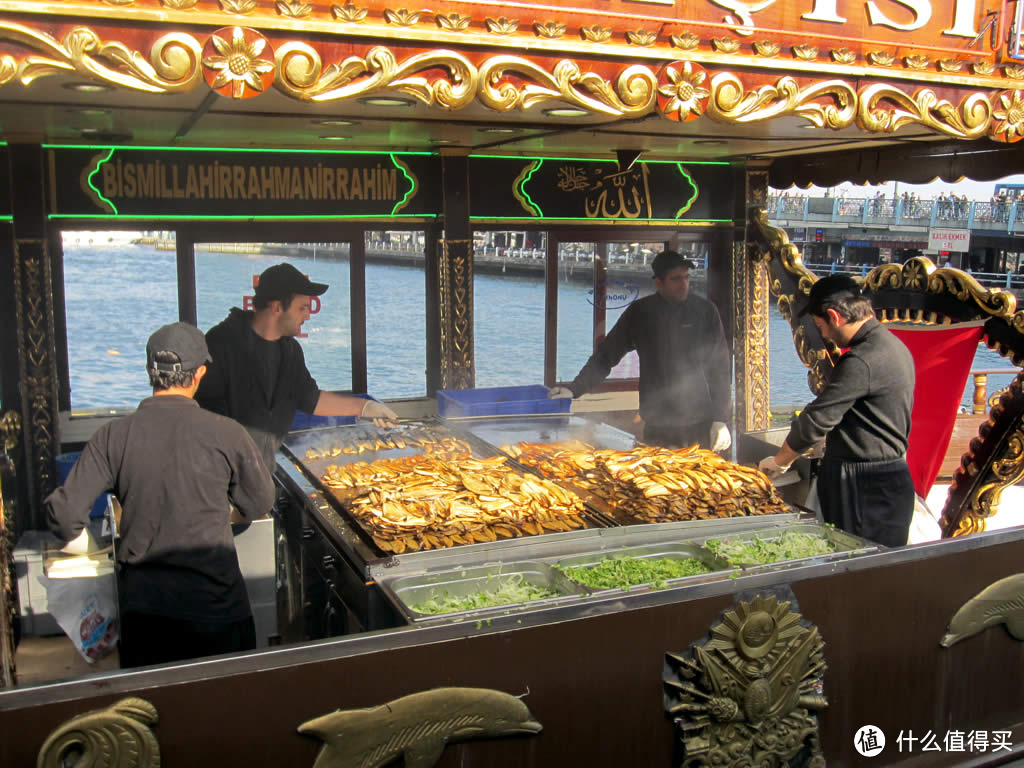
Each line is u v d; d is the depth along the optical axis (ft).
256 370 13.33
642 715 8.98
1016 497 19.97
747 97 10.32
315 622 11.71
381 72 8.41
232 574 9.39
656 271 17.57
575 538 10.42
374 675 7.81
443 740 8.14
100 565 11.38
